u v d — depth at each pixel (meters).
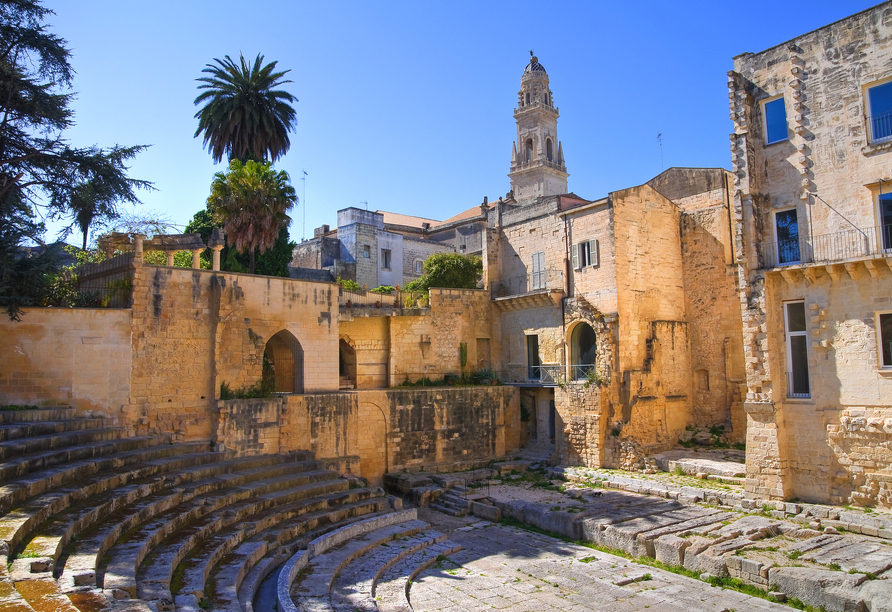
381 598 17.08
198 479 22.33
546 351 38.03
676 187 38.47
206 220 45.78
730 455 32.00
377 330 38.03
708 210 36.22
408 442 33.84
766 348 24.44
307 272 53.72
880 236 22.34
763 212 25.50
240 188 36.91
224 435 26.92
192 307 27.14
